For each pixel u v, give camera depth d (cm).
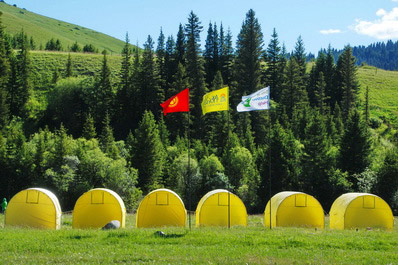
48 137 7375
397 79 15688
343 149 6053
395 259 1422
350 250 1569
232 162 6309
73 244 1642
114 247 1587
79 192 5544
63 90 10450
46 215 2508
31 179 6234
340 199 2783
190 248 1567
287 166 5781
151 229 2166
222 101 2334
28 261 1334
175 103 2338
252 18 10719
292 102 10156
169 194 2742
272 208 2812
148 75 10612
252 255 1444
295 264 1323
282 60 12550
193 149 7525
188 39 10644
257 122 8962
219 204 2761
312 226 2734
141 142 6350
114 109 10306
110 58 15075
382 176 5406
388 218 2655
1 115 8638
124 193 5447
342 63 12375
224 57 12825
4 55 9750
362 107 12250
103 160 5647
